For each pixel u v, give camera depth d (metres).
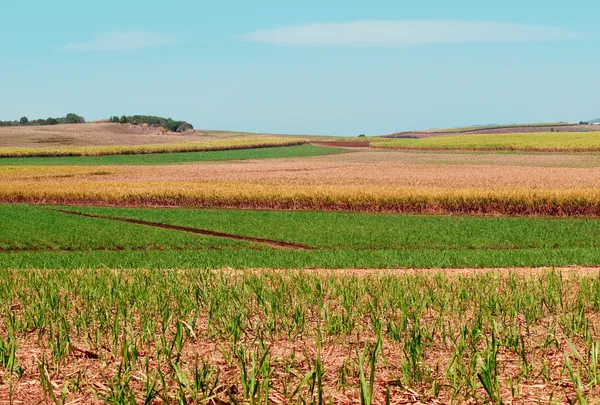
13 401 7.56
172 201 55.47
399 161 113.56
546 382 8.15
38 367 8.51
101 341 10.41
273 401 7.50
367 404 6.91
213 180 76.50
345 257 28.16
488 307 12.34
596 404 7.23
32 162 118.19
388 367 8.88
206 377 7.88
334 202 51.50
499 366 8.91
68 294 14.93
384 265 25.86
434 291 14.80
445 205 48.91
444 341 10.12
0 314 12.55
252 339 10.52
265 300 13.49
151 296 13.77
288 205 52.88
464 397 7.59
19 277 17.91
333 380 8.31
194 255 29.70
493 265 25.83
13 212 50.53
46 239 37.59
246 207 53.88
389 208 50.06
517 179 70.94
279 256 28.80
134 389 8.00
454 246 34.38
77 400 7.57
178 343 9.36
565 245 34.59
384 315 12.29
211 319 11.83
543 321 11.78
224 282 15.59
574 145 126.75
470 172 84.44
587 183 64.62
